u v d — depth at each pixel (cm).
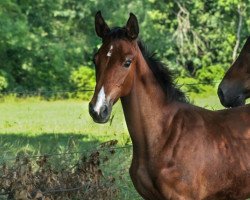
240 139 737
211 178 722
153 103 725
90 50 3372
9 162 940
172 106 734
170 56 3394
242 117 750
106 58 690
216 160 722
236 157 730
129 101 719
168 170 712
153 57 731
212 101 2714
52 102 2919
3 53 3106
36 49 3109
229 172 727
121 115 1578
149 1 3347
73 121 2169
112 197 923
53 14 3303
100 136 1622
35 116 2377
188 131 724
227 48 3388
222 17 3400
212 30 3419
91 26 3400
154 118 723
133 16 693
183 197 714
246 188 739
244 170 732
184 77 3192
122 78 691
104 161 952
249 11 3341
